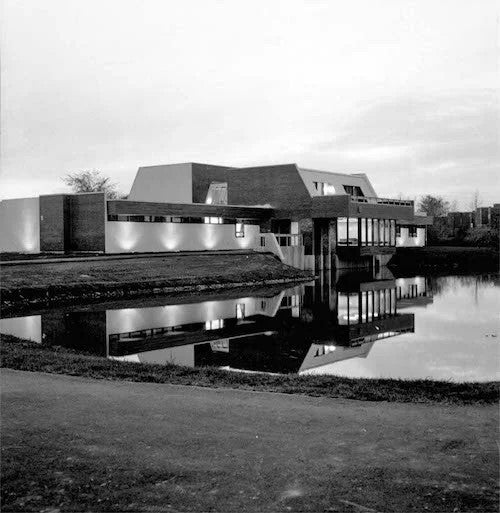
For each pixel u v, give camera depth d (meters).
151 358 20.22
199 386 11.84
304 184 65.50
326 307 36.47
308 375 13.98
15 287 35.75
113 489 6.56
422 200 139.62
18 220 58.97
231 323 29.62
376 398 10.80
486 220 106.50
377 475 6.94
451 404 10.35
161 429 8.60
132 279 42.94
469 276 60.44
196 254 55.88
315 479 6.82
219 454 7.59
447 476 6.92
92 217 53.34
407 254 83.62
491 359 19.95
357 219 66.88
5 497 6.39
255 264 56.50
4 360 14.41
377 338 24.78
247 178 69.25
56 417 9.17
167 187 71.75
